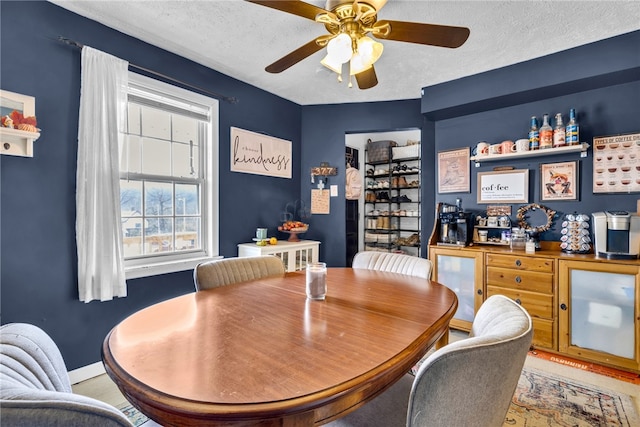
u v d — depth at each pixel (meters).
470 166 3.03
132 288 2.23
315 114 3.62
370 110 3.48
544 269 2.28
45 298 1.85
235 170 2.94
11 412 0.42
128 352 0.82
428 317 1.10
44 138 1.85
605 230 2.16
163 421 0.65
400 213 5.18
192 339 0.90
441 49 2.29
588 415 1.63
